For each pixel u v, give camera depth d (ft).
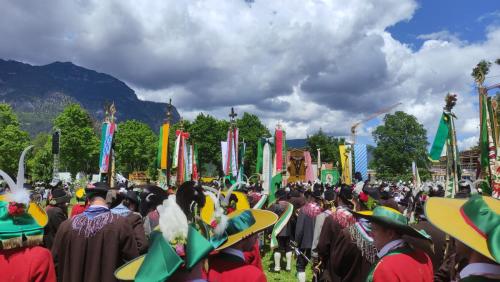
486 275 7.74
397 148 275.39
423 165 272.51
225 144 63.26
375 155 283.18
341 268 16.74
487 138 33.27
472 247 7.43
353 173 77.97
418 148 274.16
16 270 11.48
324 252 20.63
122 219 17.22
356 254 16.22
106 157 41.57
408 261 10.84
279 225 33.04
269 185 51.03
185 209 10.07
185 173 55.31
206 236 10.23
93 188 17.40
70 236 16.57
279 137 53.88
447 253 15.49
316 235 27.17
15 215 11.93
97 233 16.57
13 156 202.80
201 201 10.44
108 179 41.52
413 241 11.93
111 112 42.47
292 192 40.01
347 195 21.08
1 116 206.90
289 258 37.45
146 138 288.71
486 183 31.76
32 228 12.07
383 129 278.87
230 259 10.57
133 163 286.87
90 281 16.24
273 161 52.65
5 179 12.28
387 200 18.17
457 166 34.60
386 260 11.01
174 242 8.98
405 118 278.46
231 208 15.35
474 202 8.02
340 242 16.69
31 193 14.65
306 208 30.96
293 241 37.04
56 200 26.89
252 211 12.41
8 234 11.62
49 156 202.69
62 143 203.00
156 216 23.29
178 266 8.50
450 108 35.45
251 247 11.53
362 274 16.02
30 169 200.23
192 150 64.95
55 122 208.13
